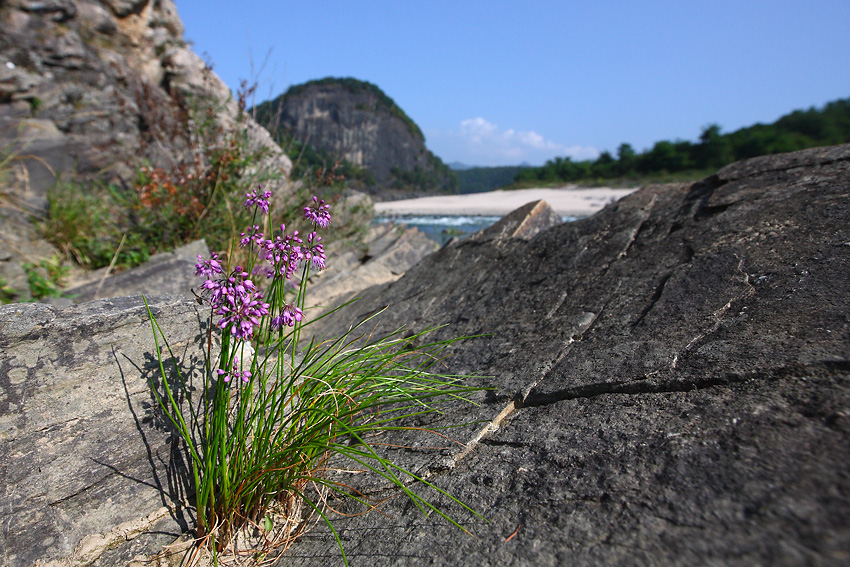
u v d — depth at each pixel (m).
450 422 2.40
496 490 1.84
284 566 2.04
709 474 1.44
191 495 2.29
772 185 3.09
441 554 1.68
